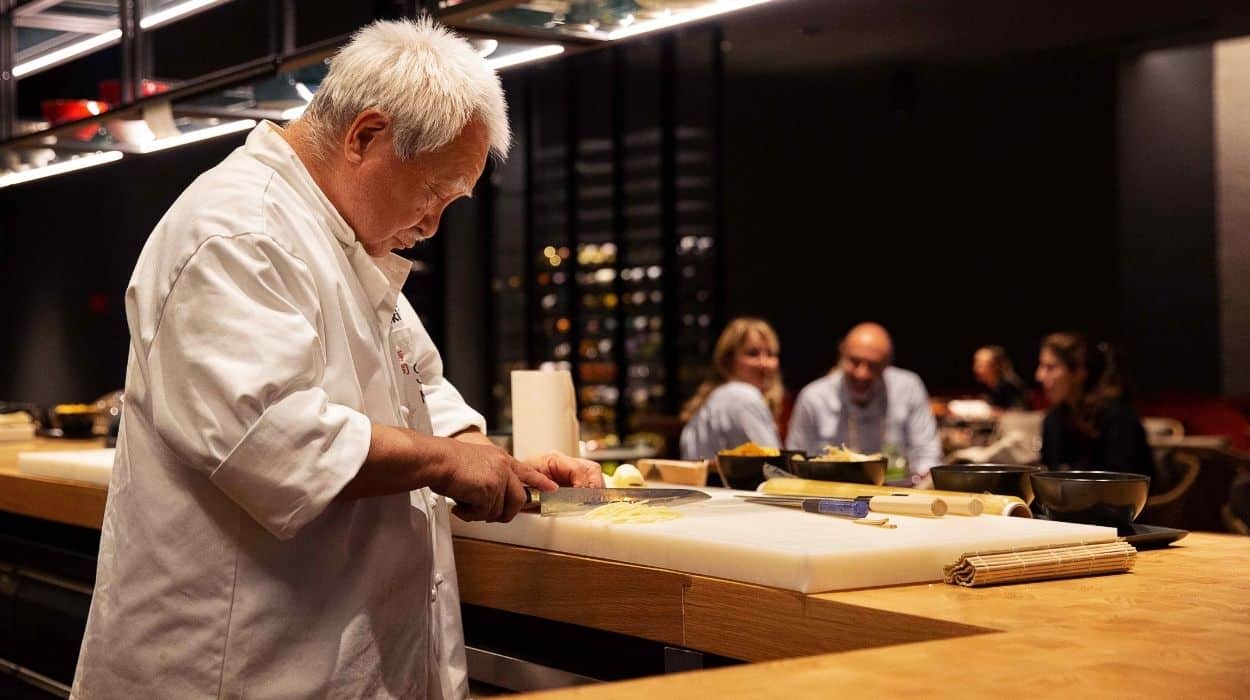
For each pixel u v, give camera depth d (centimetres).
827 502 186
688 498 202
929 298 1033
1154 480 445
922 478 292
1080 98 943
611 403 887
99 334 984
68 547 335
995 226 995
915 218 1036
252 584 168
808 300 1084
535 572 187
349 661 172
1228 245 863
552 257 930
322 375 167
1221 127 860
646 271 899
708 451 475
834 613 142
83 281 995
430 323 934
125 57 398
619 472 232
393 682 178
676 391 873
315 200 174
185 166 887
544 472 210
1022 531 170
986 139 997
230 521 169
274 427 155
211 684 167
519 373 240
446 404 219
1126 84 916
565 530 183
